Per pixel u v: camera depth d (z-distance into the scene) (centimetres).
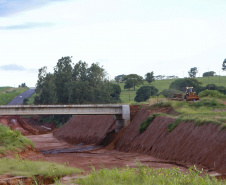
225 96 7438
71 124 10506
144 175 2209
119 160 4759
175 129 4825
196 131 4166
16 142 4166
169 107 6669
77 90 12394
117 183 2120
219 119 4166
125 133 7012
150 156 4988
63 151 6869
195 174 2197
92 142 8262
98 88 13125
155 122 5816
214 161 3325
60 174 2825
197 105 6488
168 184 2033
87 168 3769
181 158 4066
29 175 2723
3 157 3578
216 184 2086
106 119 8631
